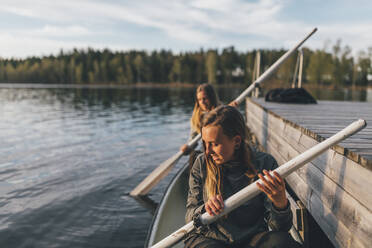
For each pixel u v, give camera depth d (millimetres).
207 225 1139
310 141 1848
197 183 1271
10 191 3387
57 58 82938
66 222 2660
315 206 1672
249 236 1156
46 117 10586
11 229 2516
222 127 1072
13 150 5379
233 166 1183
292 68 44781
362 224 1148
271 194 1021
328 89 48312
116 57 76688
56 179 3809
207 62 68250
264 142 3697
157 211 2033
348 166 1279
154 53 78500
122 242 2334
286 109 3428
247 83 65062
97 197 3254
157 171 3324
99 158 4863
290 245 1009
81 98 22203
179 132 7590
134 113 12258
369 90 51000
